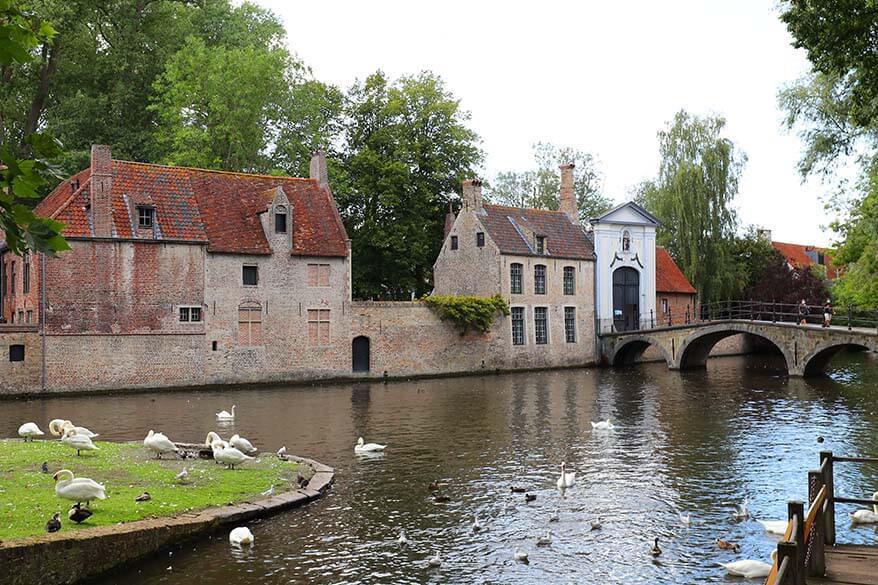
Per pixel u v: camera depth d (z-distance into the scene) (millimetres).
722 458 21672
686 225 60812
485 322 50719
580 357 56562
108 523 12984
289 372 43625
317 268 44719
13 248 4645
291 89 52750
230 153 50219
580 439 24781
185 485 16094
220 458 17828
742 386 40500
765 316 64312
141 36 49656
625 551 13828
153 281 39594
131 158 50375
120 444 20672
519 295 53406
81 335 37781
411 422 28500
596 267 57938
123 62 48750
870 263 39781
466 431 26375
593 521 15367
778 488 18219
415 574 12625
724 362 58562
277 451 22469
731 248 63688
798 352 44500
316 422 28469
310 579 12273
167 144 50250
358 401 35406
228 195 43906
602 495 17641
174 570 12453
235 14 56188
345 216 55781
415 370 48281
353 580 12305
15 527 12281
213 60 47031
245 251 42062
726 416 29656
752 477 19344
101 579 12039
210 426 27344
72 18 44656
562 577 12578
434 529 14984
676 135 62188
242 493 15984
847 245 44031
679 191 60500
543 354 54594
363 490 17891
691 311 65875
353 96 57375
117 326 38625
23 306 39406
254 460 19562
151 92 51594
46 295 36969
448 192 58844
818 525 10133
